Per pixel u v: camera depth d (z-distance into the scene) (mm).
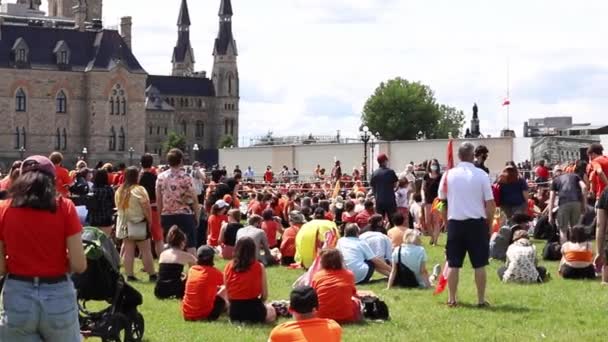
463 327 18625
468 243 20781
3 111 159500
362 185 59156
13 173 16328
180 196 26297
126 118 165625
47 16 199125
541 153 77000
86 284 16297
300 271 28297
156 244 27688
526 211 30906
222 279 20062
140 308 21047
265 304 19562
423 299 22156
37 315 11758
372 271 25016
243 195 64062
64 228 11930
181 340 17547
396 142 86188
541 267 25453
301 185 66625
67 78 163125
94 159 163000
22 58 160750
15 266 11812
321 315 18781
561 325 18906
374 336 17641
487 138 80250
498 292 23125
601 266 25281
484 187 20547
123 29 188250
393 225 32031
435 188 36094
